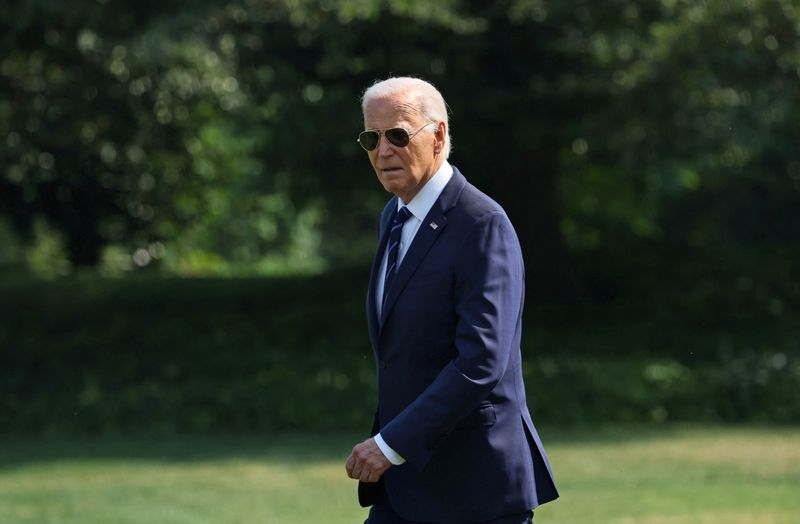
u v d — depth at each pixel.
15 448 33.91
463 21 34.62
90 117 38.91
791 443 33.12
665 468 29.02
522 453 10.92
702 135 36.88
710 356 41.22
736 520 22.38
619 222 64.06
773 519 22.41
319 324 45.66
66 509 24.50
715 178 59.50
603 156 46.03
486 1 36.00
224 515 23.70
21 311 48.50
